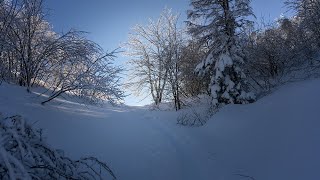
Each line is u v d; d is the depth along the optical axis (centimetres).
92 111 1068
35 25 1057
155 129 1005
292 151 591
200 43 1514
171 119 1318
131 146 761
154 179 624
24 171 309
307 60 1619
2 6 960
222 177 632
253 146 723
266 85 1534
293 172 518
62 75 956
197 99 1925
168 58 2177
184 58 2102
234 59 1369
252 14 1340
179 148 823
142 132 923
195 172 682
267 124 815
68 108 948
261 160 632
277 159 596
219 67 1338
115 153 687
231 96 1335
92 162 603
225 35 1394
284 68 1672
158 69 2406
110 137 782
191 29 1458
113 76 932
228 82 1359
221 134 914
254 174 591
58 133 677
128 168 637
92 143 702
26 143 369
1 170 348
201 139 915
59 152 436
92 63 936
